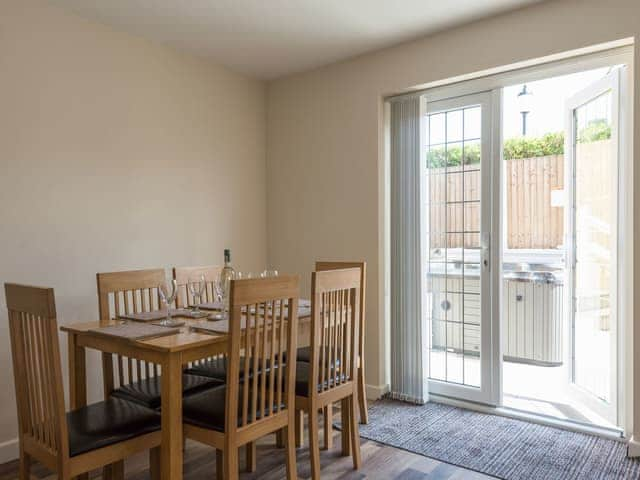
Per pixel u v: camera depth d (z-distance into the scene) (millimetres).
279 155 4215
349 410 2551
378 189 3602
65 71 2904
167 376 1897
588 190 3277
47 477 2482
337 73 3820
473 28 3139
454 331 3529
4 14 2637
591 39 2715
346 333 2508
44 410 1775
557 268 5078
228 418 1891
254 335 2041
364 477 2443
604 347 3125
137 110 3291
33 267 2762
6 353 2664
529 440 2865
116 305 2645
